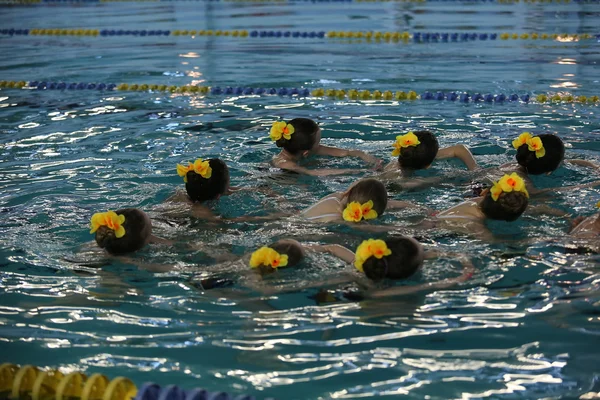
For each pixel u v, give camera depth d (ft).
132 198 19.93
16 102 33.14
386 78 36.29
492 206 17.01
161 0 83.20
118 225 15.64
